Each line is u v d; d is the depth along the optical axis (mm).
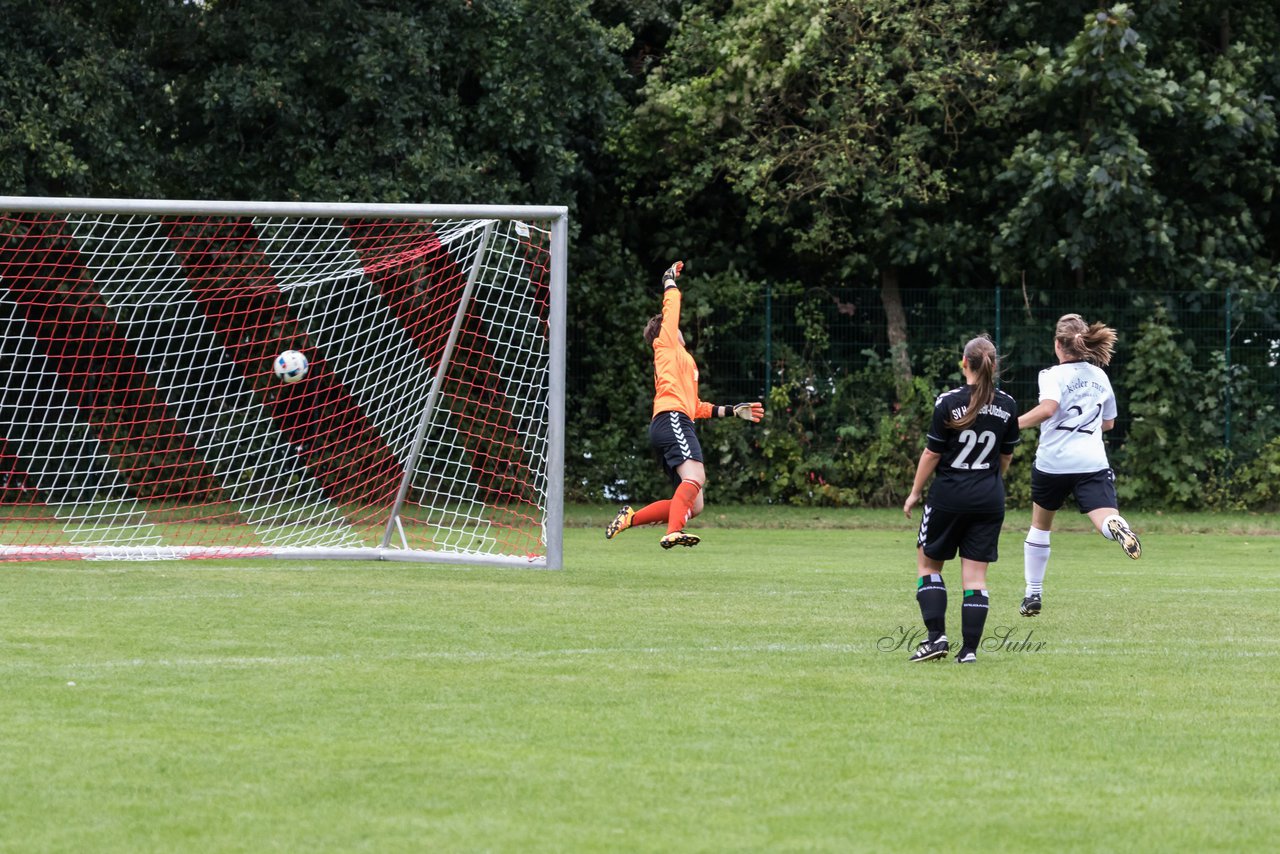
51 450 55344
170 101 62625
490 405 53250
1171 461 66688
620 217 74250
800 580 36750
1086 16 65375
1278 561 44250
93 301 59312
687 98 68438
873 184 67625
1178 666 23703
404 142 61500
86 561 40938
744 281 70562
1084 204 65062
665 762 16656
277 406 60531
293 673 22141
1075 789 15680
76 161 56156
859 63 67250
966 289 69312
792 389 69875
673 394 34656
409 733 18031
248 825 14023
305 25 60656
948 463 23734
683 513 34094
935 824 14250
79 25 58250
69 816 14312
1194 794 15523
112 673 22000
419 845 13414
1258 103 67938
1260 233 72812
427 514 53875
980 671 23047
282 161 61438
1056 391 29422
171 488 58750
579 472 70062
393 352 60000
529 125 63719
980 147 71250
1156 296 68188
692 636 26453
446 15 63625
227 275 60594
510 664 23188
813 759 16875
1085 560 44438
